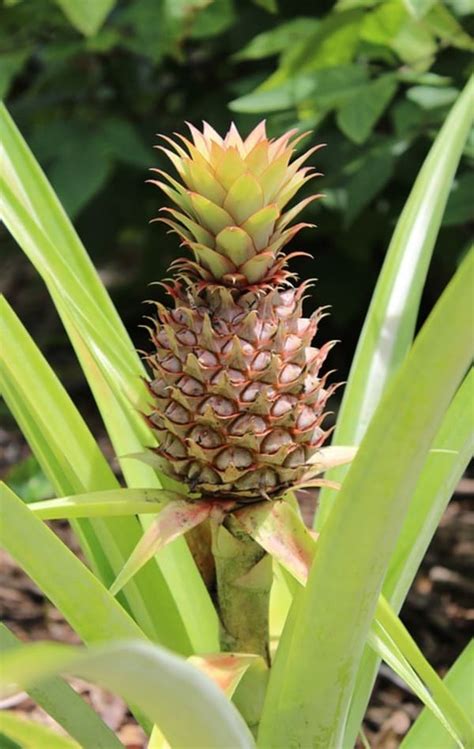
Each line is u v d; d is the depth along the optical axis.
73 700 0.81
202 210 0.76
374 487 0.69
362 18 1.40
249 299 0.77
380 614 0.76
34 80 2.46
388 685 1.30
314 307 2.19
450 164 0.95
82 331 0.84
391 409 0.68
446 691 0.77
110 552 0.87
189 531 0.85
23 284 2.70
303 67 1.45
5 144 0.92
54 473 0.89
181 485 0.88
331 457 0.80
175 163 0.77
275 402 0.76
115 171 2.13
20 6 1.87
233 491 0.77
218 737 0.67
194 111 2.02
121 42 1.74
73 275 0.88
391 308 0.95
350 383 0.94
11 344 0.83
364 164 1.56
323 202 1.73
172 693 0.64
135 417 0.89
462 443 0.84
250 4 1.89
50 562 0.74
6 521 0.73
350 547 0.71
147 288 2.36
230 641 0.83
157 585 0.87
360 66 1.41
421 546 0.86
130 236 2.70
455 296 0.66
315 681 0.75
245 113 1.71
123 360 0.87
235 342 0.75
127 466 0.88
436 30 1.40
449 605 1.45
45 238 0.87
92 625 0.75
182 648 0.87
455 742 0.84
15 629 1.40
